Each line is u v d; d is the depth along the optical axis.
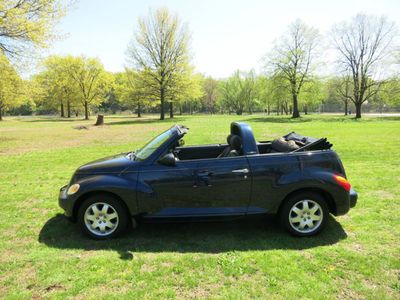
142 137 18.70
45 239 4.20
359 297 2.79
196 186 4.03
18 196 6.36
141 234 4.33
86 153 12.48
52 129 27.08
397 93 40.97
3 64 17.48
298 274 3.18
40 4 16.73
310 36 42.00
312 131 20.08
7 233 4.42
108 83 55.88
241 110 78.50
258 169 4.04
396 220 4.70
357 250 3.73
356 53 41.28
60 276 3.20
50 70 54.03
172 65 41.34
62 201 4.16
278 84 44.47
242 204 4.10
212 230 4.45
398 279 3.07
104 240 4.14
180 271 3.28
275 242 4.00
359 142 14.18
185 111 95.88
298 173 4.04
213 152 5.32
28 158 11.42
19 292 2.92
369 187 6.59
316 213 4.14
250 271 3.26
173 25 40.06
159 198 4.06
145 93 42.59
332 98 81.44
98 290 2.95
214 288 2.96
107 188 4.02
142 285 3.03
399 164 9.05
